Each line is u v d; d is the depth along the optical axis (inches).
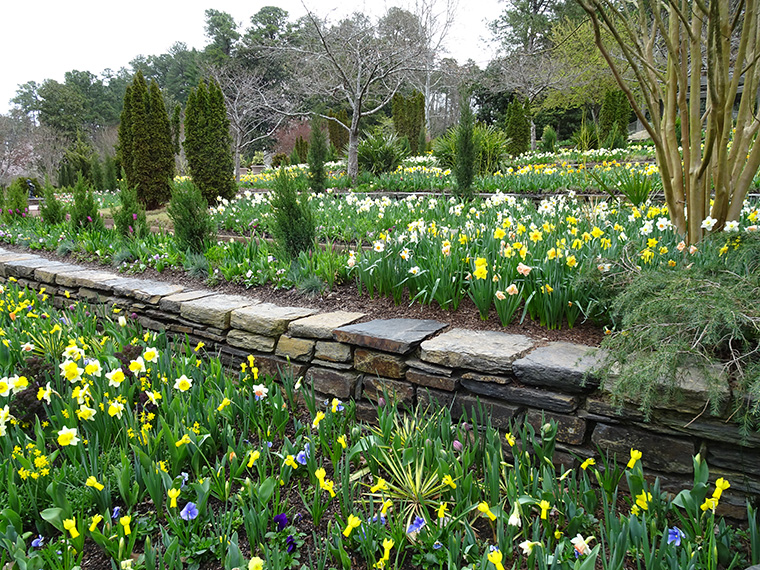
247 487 86.2
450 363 103.3
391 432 101.3
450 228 169.6
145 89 471.2
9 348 131.7
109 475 92.2
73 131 1777.8
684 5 116.8
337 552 72.7
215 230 227.5
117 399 104.6
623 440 87.0
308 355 126.6
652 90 139.9
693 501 73.4
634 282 99.9
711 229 131.3
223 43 1576.0
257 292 171.5
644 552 64.9
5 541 72.0
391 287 145.3
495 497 80.2
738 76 121.3
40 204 382.9
